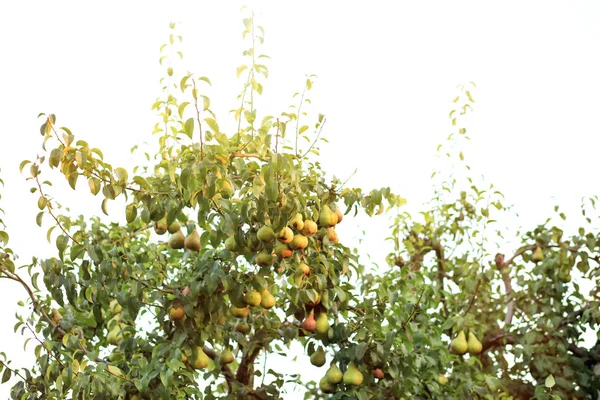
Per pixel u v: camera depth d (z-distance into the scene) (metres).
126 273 5.94
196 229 5.60
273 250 5.28
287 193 4.96
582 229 8.64
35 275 5.97
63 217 5.47
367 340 6.14
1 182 5.76
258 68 5.90
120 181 4.91
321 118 5.72
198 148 4.93
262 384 7.15
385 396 6.57
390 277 7.91
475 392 7.79
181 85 4.77
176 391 6.11
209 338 5.97
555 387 8.45
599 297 8.42
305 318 5.88
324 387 6.21
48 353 6.02
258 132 4.96
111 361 6.34
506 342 8.93
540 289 8.85
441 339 7.85
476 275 8.92
